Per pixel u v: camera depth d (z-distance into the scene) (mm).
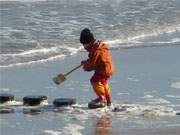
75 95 18422
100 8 40625
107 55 16891
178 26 34906
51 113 16203
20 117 15727
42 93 18719
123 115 15867
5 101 17297
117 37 30906
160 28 34062
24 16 36312
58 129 14375
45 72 22391
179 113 15930
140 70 22359
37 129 14414
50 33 30984
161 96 18188
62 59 25438
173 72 22016
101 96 16688
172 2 44281
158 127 14391
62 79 17141
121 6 41781
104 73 16719
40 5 41719
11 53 26141
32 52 26547
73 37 30188
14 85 19984
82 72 22266
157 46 28609
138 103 17234
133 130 14109
